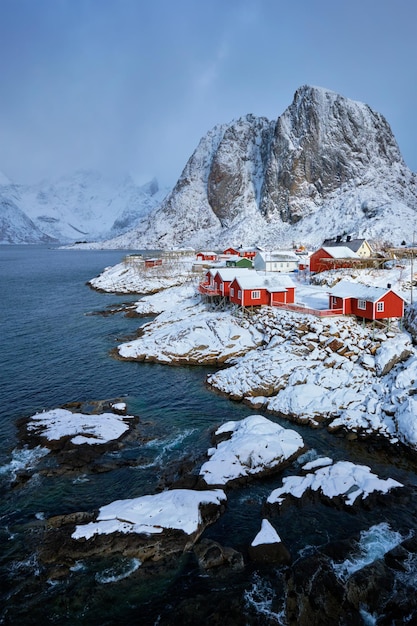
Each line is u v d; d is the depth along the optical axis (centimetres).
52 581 1781
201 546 1922
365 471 2442
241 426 2933
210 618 1602
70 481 2452
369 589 1677
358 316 4309
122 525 2005
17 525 2097
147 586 1756
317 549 1933
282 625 1566
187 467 2544
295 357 3956
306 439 2941
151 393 3781
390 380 3453
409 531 2020
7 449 2767
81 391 3812
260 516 2169
